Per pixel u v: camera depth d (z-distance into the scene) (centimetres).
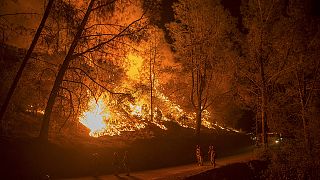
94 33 2119
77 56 2070
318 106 2800
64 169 2034
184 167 2625
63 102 2167
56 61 2241
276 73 2909
